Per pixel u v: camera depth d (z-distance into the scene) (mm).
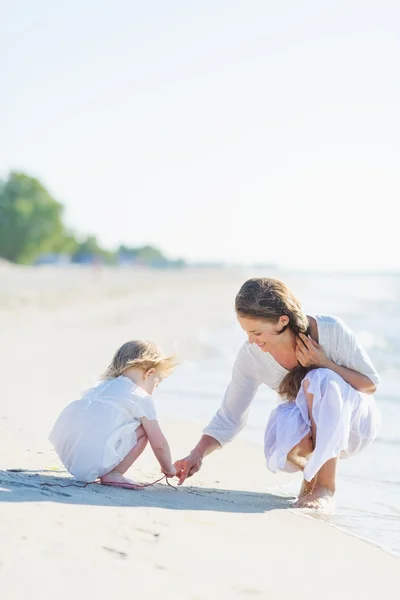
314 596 2344
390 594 2443
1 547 2324
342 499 3918
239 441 5520
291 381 3744
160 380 3859
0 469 3715
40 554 2322
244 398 3986
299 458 3682
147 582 2246
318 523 3256
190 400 7363
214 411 6793
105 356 10523
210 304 28422
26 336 12969
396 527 3387
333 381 3547
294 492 4094
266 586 2367
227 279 78188
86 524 2703
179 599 2162
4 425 5180
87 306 23703
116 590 2154
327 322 3693
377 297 42250
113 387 3660
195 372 9320
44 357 10172
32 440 4680
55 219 94500
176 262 191500
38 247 93188
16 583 2094
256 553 2693
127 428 3596
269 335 3613
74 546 2439
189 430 5828
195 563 2475
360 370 3750
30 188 94188
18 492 3053
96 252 132375
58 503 2936
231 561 2555
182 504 3318
